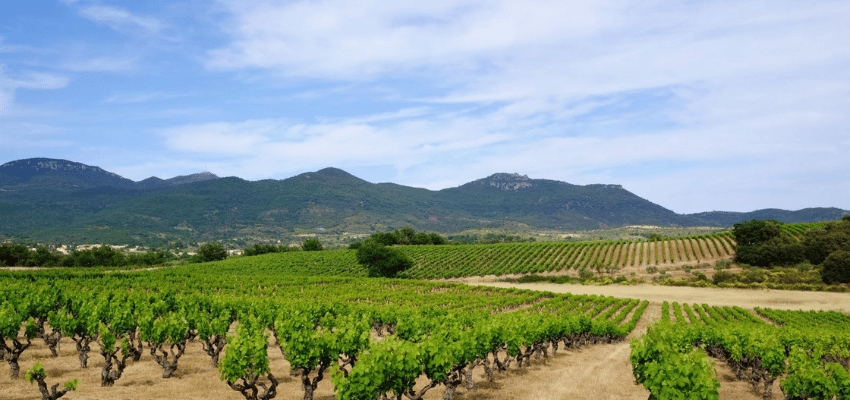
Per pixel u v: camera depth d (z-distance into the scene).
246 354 14.52
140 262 129.00
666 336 21.75
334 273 94.44
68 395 14.92
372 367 13.68
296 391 17.30
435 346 15.79
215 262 109.88
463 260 101.62
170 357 21.98
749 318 43.97
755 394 19.47
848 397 14.16
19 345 17.09
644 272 84.00
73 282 54.38
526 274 87.88
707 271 80.88
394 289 65.88
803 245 80.00
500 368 20.59
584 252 101.38
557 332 25.61
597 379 20.39
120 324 20.23
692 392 13.22
